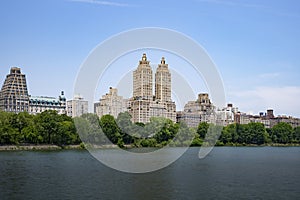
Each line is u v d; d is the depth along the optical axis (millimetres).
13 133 122438
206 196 49344
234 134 190625
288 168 81250
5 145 121688
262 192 52625
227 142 189250
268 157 111875
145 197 48188
